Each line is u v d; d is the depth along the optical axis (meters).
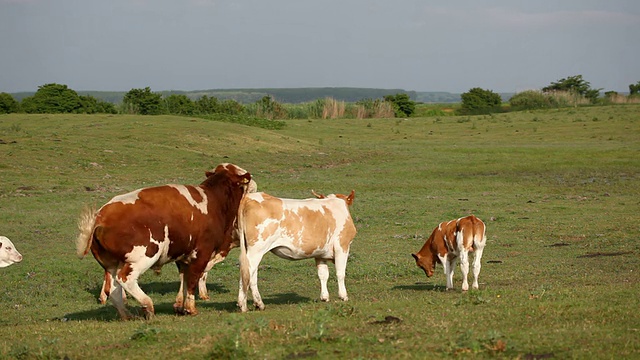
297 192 29.34
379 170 37.44
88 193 26.62
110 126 42.62
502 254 17.86
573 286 12.42
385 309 9.77
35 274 15.08
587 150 45.00
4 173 29.05
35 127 41.34
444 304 10.20
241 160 38.19
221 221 11.28
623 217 23.00
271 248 11.14
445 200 27.73
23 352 7.75
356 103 79.81
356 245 19.58
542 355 7.08
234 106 69.69
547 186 31.83
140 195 10.36
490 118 69.81
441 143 51.88
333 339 7.63
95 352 7.73
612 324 8.37
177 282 14.99
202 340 7.75
